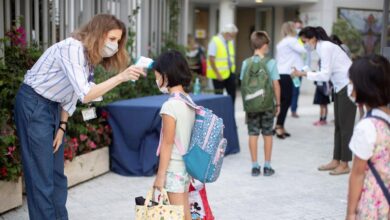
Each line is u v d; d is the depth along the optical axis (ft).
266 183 17.46
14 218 13.53
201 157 10.01
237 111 35.68
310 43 18.66
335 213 14.40
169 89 10.37
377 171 7.86
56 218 11.84
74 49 10.57
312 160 21.09
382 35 17.83
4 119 13.96
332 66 18.20
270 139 18.34
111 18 10.71
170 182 10.15
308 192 16.46
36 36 17.16
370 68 7.81
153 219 9.63
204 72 38.83
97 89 10.39
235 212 14.40
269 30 52.29
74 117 16.52
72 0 19.31
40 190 11.01
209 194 16.07
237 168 19.51
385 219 7.88
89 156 17.12
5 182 13.66
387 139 7.79
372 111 7.97
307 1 46.78
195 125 10.19
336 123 18.83
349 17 47.39
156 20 25.95
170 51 10.40
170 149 10.07
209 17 52.85
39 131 10.85
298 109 37.19
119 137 17.95
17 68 15.10
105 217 13.85
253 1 47.26
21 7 16.42
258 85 17.48
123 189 16.40
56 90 10.95
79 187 16.48
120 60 11.27
